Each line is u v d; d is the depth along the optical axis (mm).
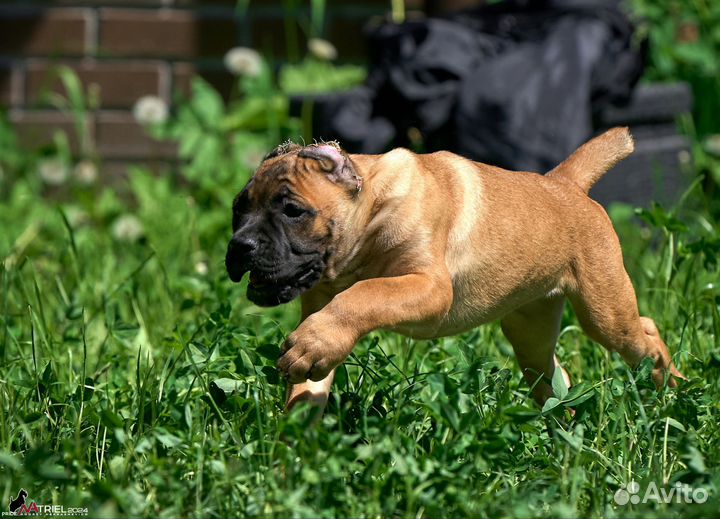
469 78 10273
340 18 13055
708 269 8484
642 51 11328
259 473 5102
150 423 5926
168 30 13031
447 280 5973
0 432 5637
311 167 5789
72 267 9180
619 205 10648
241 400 5738
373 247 6012
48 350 6809
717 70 12898
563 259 6664
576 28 10469
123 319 8086
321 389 5918
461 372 6133
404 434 5504
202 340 6746
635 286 8617
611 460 5441
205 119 12328
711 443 5660
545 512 4871
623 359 6965
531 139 9883
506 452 5457
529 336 7012
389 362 6266
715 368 6672
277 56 13141
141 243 10266
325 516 4754
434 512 4762
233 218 5887
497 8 11172
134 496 4781
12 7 12984
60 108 13078
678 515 4840
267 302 5734
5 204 12258
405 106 10453
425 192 6043
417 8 12844
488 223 6316
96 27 13031
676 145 11227
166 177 12438
